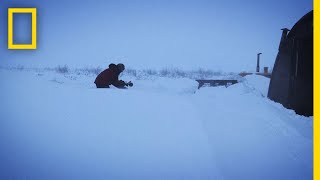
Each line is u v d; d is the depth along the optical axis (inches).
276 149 164.1
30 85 323.0
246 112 245.3
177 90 372.2
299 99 268.8
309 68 266.8
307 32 267.4
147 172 135.0
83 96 266.5
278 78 317.7
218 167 142.9
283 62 304.0
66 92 285.6
